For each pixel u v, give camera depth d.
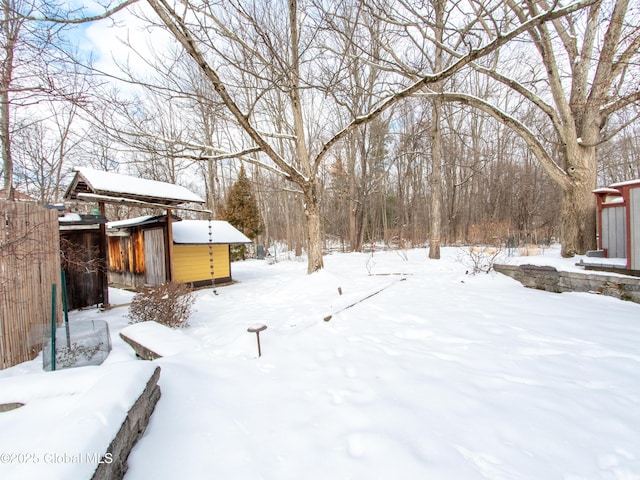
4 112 5.77
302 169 6.96
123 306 6.47
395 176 25.48
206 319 5.14
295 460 1.57
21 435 1.48
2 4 3.24
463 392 2.13
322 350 3.07
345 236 21.94
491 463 1.48
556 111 6.33
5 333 3.36
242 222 16.91
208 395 2.24
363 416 1.91
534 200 16.11
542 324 3.47
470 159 19.08
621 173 18.91
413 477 1.41
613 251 5.25
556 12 4.05
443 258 10.39
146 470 1.50
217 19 4.86
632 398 1.97
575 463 1.46
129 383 1.78
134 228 9.09
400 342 3.18
